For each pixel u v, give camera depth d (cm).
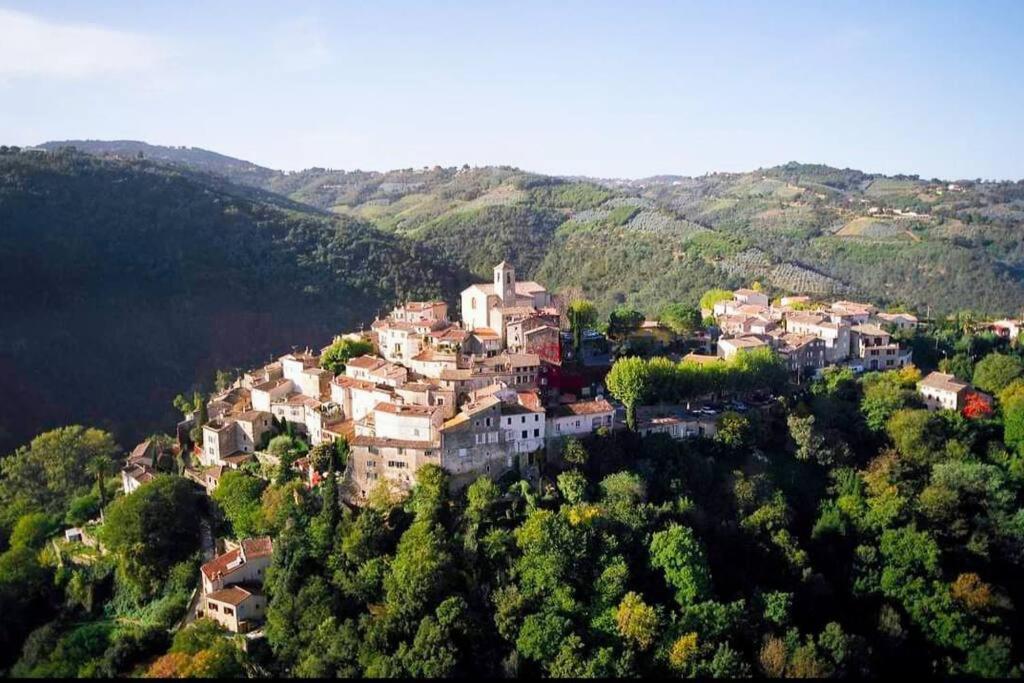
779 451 16638
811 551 14375
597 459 14688
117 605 13725
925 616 12838
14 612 13650
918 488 15838
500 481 14075
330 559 12669
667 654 11206
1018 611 13875
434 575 11769
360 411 16250
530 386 16688
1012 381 19225
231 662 10950
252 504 14188
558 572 11956
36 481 18900
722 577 13225
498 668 11200
